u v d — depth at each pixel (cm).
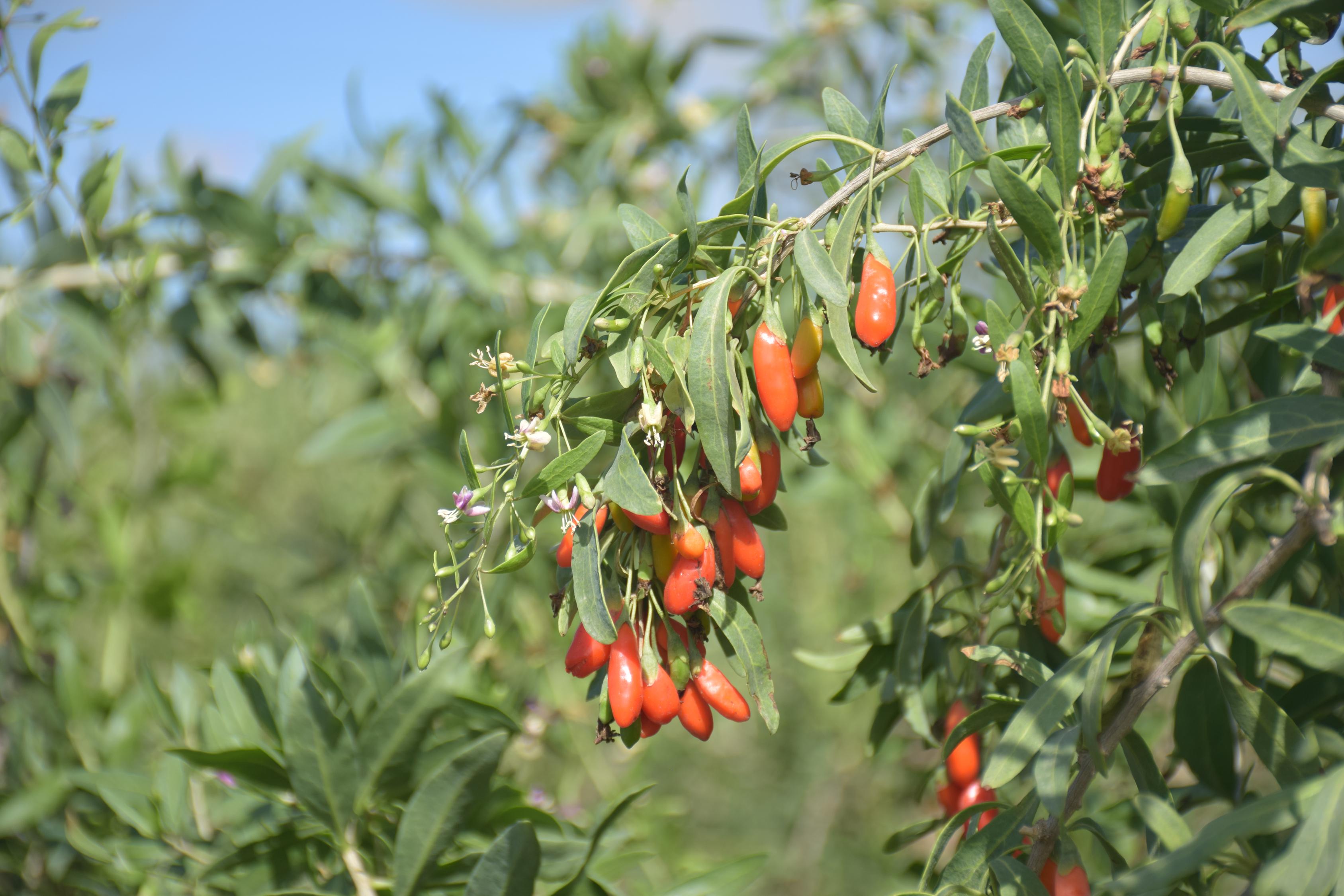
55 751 82
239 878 57
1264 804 43
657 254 46
